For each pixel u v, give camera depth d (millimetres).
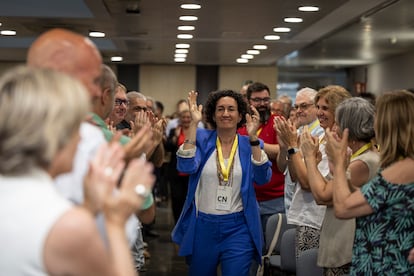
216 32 11188
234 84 18203
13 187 1878
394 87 18562
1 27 10828
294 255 5492
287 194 5941
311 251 4816
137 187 2049
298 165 4914
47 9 9641
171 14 9359
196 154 5344
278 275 6367
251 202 5297
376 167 4039
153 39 12211
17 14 9625
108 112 3213
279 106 9297
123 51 14492
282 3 8438
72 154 1966
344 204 3553
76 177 2504
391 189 3447
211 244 5293
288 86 22609
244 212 5273
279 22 10055
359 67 21594
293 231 5539
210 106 5488
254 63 17344
